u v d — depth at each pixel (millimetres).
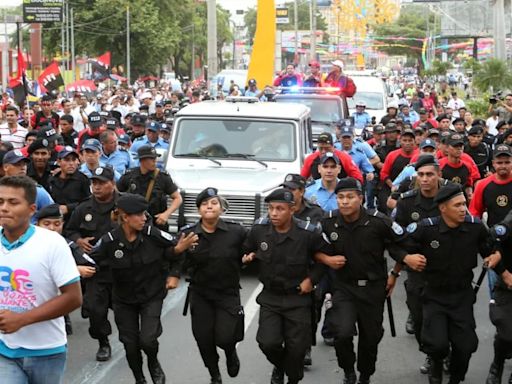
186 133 13297
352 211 7012
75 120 20062
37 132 12141
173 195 10234
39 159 10219
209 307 7273
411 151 12492
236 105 14039
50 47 67062
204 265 7160
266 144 13102
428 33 86438
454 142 10648
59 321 5305
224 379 7738
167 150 13211
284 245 6902
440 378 7309
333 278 7348
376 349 7367
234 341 7258
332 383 7660
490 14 58031
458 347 7086
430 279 7113
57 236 5160
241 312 7324
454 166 10812
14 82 20406
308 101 18844
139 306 7273
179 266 7191
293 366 6957
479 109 27016
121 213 7082
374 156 13688
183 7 73625
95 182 8398
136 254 7117
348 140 12844
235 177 12352
